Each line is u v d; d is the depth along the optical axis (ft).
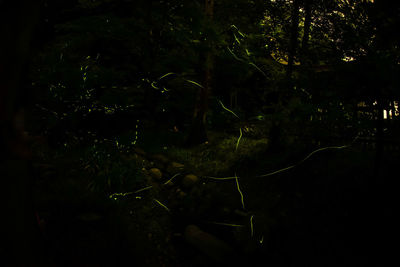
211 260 12.50
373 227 11.96
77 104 22.53
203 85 28.84
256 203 16.33
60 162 18.66
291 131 18.88
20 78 5.09
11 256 5.86
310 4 13.82
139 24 22.88
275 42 20.06
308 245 12.25
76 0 11.36
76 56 24.41
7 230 5.76
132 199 16.49
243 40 24.25
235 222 14.90
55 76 21.43
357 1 11.27
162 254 12.94
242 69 31.37
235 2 24.12
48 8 10.03
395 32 10.11
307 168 18.35
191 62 29.25
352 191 14.56
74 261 10.64
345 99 11.65
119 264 11.56
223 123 35.22
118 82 25.89
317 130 14.99
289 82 14.67
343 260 10.98
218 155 25.43
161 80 28.40
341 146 16.49
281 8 19.13
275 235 13.23
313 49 13.47
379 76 9.61
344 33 11.46
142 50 25.75
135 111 27.09
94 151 20.18
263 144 26.30
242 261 12.10
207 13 25.82
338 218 13.29
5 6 4.72
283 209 15.17
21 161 5.67
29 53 5.22
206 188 18.72
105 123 24.56
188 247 13.55
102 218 13.93
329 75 12.36
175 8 20.34
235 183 19.49
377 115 11.48
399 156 15.12
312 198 15.38
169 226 15.11
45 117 21.20
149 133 27.22
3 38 4.72
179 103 32.12
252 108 35.65
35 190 14.94
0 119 5.01
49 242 7.41
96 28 22.71
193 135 28.71
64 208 13.88
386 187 13.65
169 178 20.79
